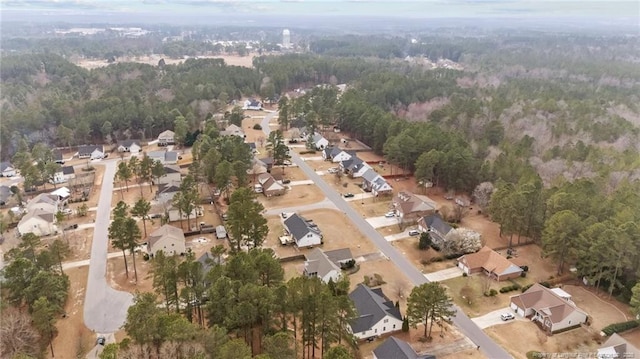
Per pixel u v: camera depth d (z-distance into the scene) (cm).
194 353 3912
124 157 11800
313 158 11638
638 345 5238
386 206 8844
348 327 5122
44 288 5366
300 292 4622
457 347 5147
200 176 9650
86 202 8975
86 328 5409
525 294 5828
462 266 6725
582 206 6862
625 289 5956
